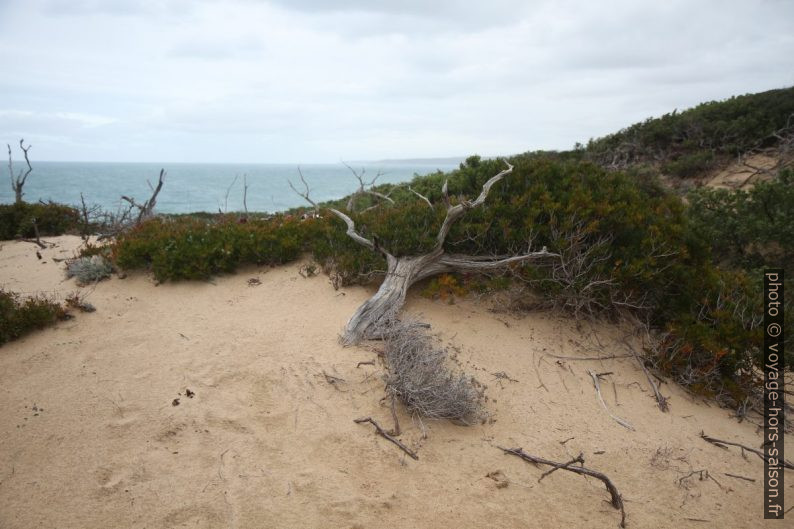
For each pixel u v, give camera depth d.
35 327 5.30
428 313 6.01
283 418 4.10
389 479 3.61
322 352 5.01
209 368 4.71
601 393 5.20
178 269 6.65
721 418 5.29
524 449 4.15
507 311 6.24
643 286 6.45
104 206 28.81
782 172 10.27
